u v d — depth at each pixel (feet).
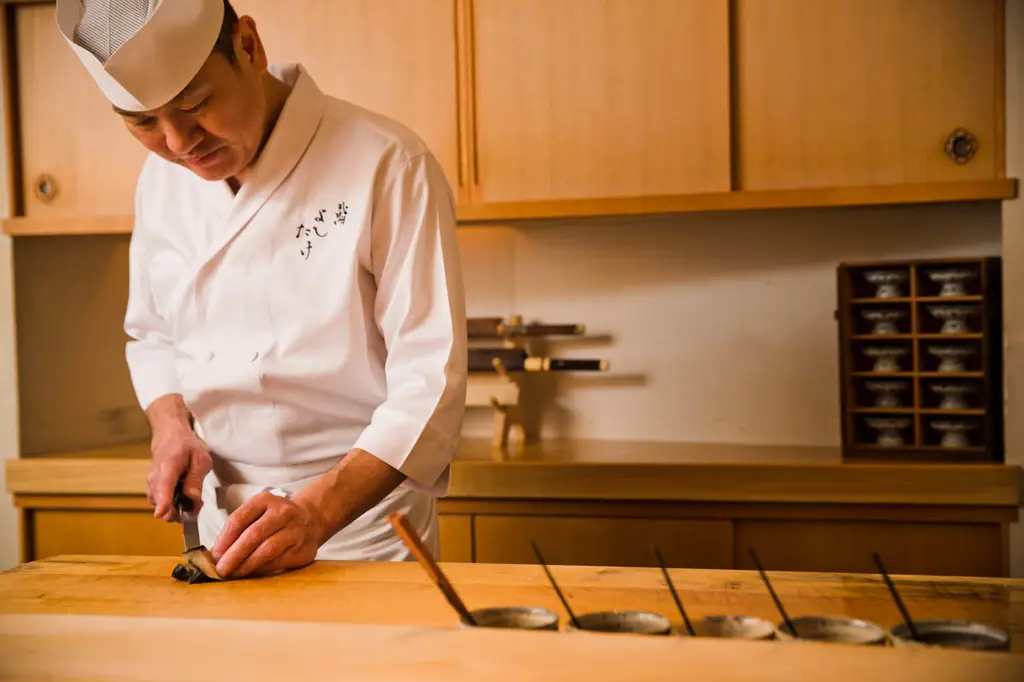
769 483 7.21
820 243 8.56
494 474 7.57
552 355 9.13
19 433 8.68
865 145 7.33
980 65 7.13
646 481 7.38
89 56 4.17
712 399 8.83
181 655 2.97
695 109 7.56
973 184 7.06
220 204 5.23
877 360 7.64
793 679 2.59
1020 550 6.92
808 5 7.39
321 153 5.06
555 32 7.76
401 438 4.50
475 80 7.91
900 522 7.11
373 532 4.99
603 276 9.01
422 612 3.24
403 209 4.91
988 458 7.23
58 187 8.63
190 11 4.10
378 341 5.16
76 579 3.78
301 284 5.04
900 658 2.56
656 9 7.59
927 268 7.63
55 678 3.04
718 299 8.79
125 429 9.89
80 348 9.39
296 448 5.26
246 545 3.76
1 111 8.66
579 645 2.71
